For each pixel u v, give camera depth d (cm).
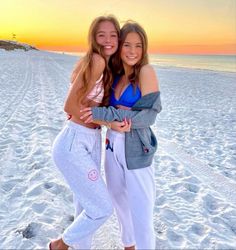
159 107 272
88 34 275
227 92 1819
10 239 330
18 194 432
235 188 507
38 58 5406
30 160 557
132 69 279
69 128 281
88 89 266
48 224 362
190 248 337
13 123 805
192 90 1856
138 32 271
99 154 292
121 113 263
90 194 276
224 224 395
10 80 1759
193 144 752
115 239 347
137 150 274
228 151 705
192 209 425
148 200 281
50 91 1467
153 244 288
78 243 293
